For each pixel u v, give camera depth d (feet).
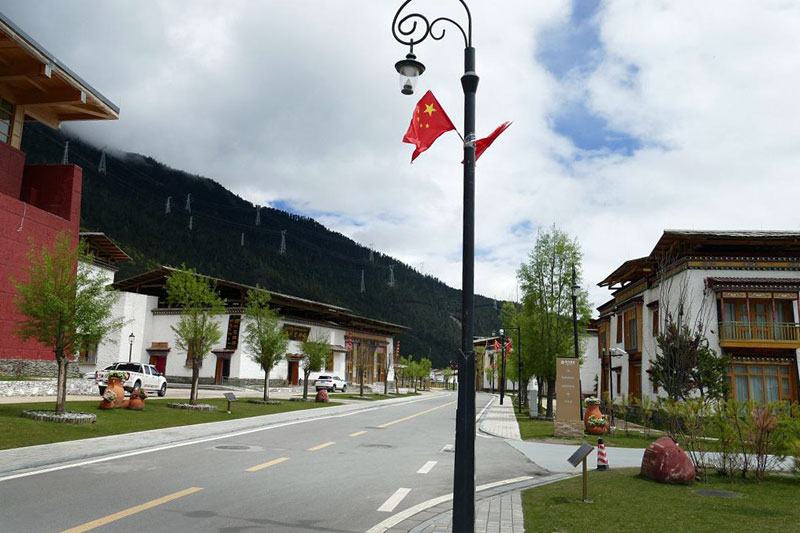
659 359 70.59
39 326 54.65
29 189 99.50
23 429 45.93
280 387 173.68
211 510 25.20
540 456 51.55
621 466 46.03
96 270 131.95
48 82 91.66
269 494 29.27
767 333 86.02
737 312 88.17
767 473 40.73
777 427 39.78
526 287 113.19
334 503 27.99
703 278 88.22
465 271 21.79
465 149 22.81
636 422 102.32
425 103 25.39
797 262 87.45
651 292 101.76
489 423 91.35
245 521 23.59
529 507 27.81
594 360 197.06
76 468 33.63
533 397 108.47
